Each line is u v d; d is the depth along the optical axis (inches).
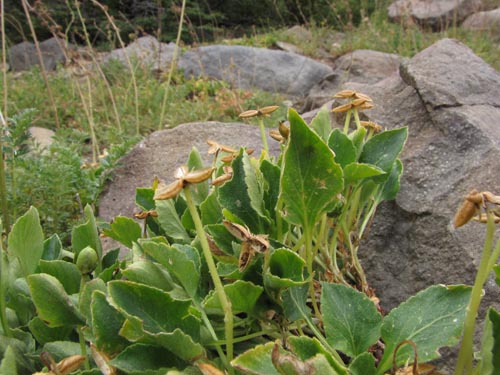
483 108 16.8
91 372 8.4
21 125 21.0
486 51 73.8
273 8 122.4
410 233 14.6
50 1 100.4
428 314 8.5
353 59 68.2
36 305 8.6
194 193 12.0
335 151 10.5
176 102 55.1
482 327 12.0
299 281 8.7
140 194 12.6
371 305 8.9
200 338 8.6
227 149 11.6
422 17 96.3
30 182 23.2
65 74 62.4
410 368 7.8
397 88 18.8
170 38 106.4
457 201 14.2
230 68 63.8
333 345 8.7
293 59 71.9
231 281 10.2
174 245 9.7
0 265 9.0
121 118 49.9
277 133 12.0
